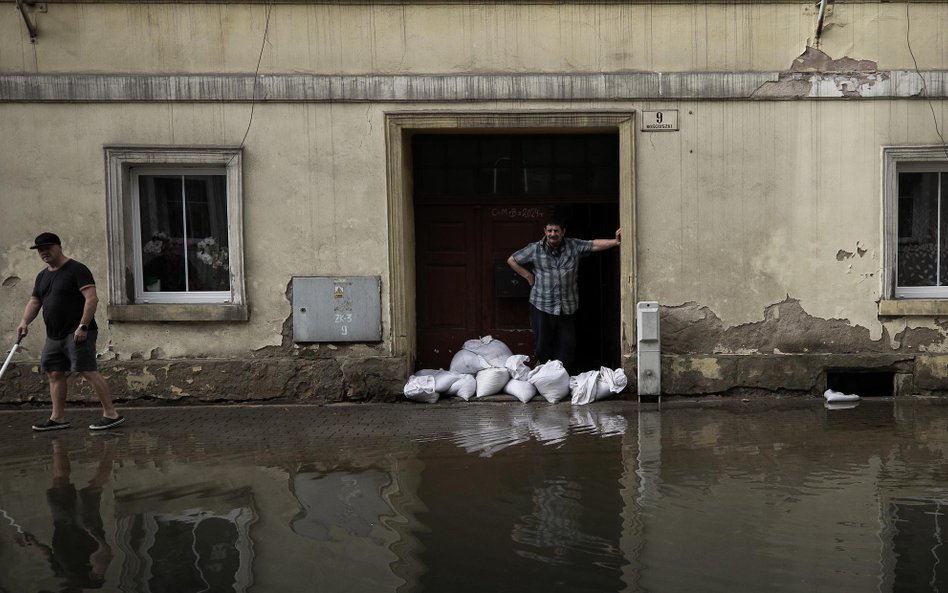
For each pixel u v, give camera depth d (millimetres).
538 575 4105
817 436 7055
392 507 5180
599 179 9570
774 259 8977
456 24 8875
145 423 7992
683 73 8875
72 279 7688
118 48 8789
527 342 9734
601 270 9859
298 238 8914
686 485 5574
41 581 4129
